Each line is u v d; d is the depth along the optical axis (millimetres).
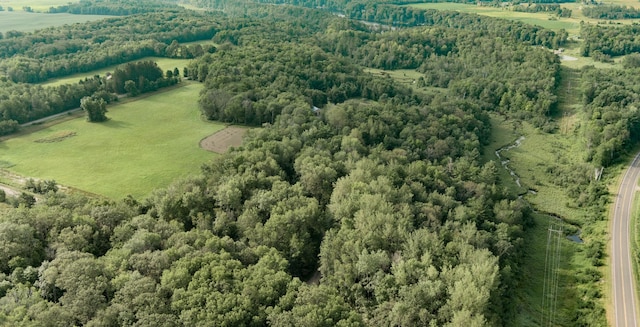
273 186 131375
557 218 154875
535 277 125125
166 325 76062
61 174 158500
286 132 173000
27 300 78688
